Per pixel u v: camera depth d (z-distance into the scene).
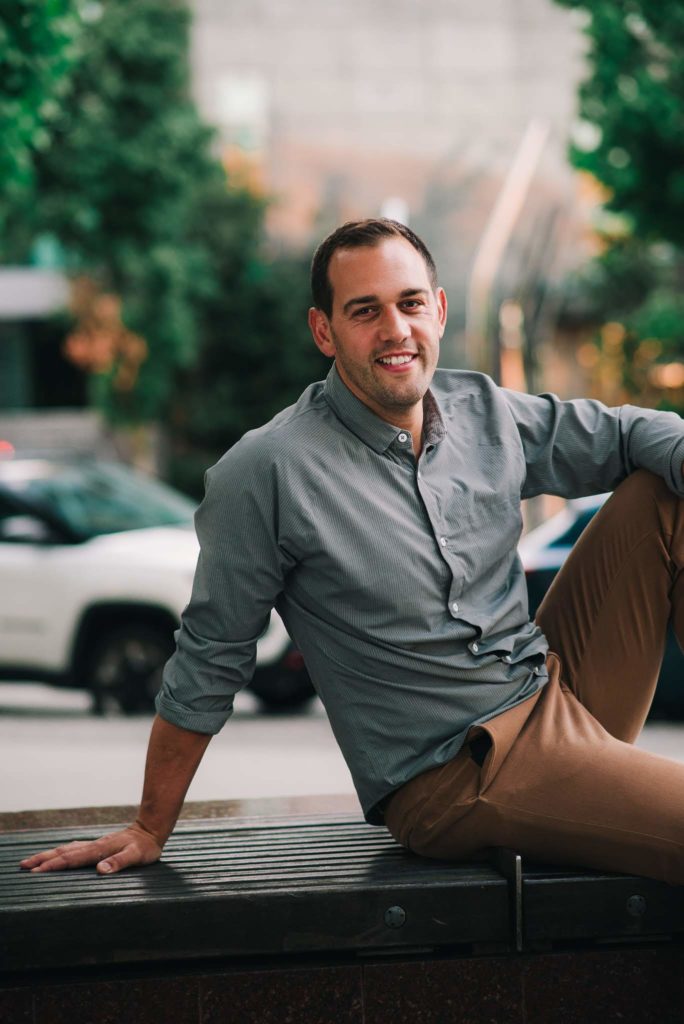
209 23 31.47
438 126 31.98
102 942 2.99
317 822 3.81
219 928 3.03
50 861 3.31
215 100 31.50
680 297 25.70
